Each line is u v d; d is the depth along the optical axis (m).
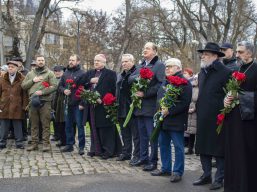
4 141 9.63
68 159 8.34
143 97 7.31
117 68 21.42
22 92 9.60
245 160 5.50
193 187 6.24
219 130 5.77
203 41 28.55
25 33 31.61
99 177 6.79
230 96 5.55
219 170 6.15
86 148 9.95
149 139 7.33
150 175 6.96
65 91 8.91
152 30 31.20
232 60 7.53
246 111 5.43
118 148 8.63
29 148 9.34
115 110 8.25
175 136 6.58
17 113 9.45
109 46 31.72
